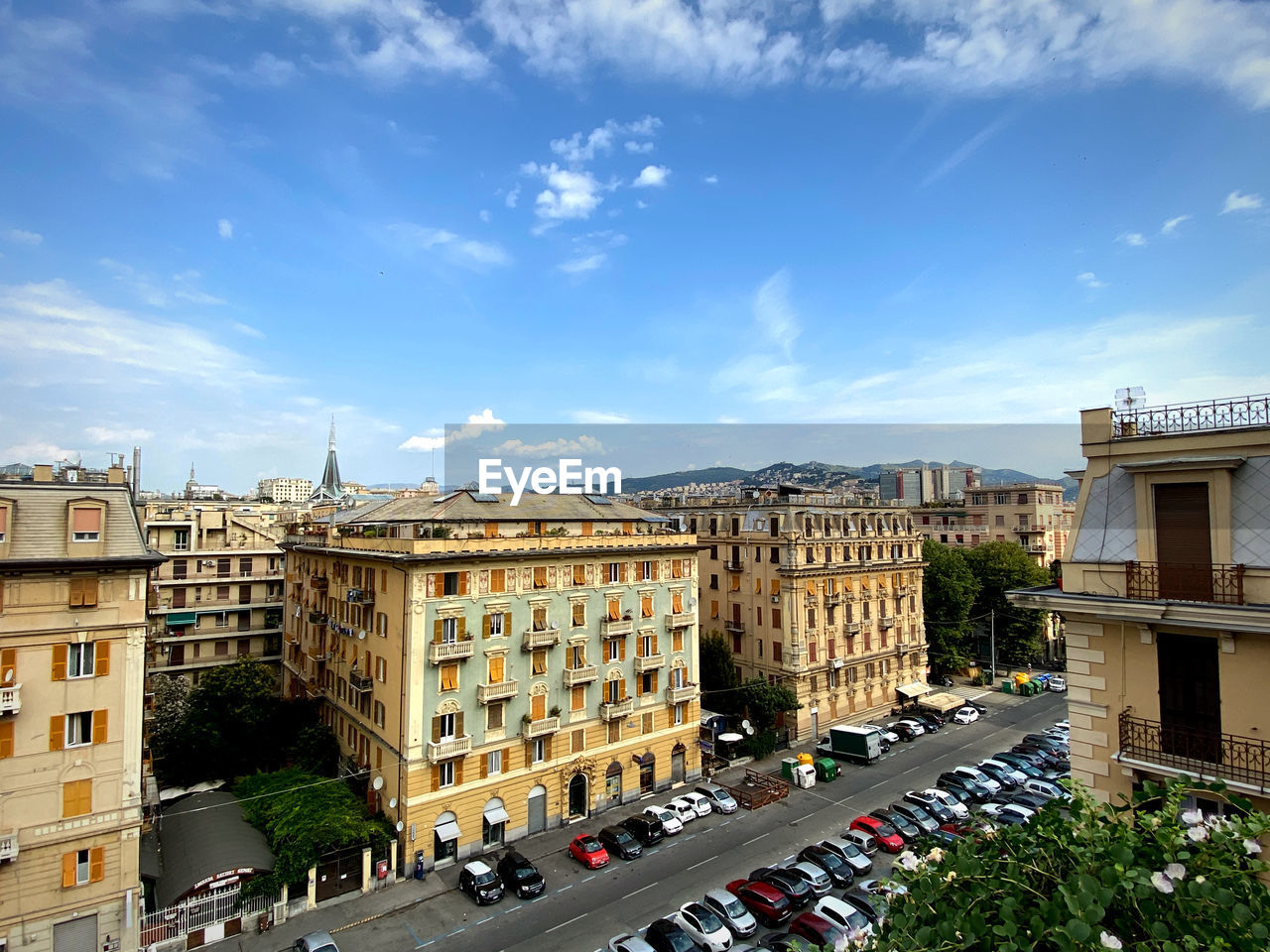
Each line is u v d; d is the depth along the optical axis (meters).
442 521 46.53
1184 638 18.09
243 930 35.66
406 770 41.88
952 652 85.12
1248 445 17.94
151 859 38.88
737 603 73.12
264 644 74.94
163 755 53.44
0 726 31.11
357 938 35.28
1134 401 20.36
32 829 31.27
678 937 32.81
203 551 73.25
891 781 56.22
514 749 46.62
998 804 49.06
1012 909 11.12
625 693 52.78
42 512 33.31
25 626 31.81
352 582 53.06
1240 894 10.72
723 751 62.69
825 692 69.06
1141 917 10.59
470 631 45.19
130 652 34.09
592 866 42.31
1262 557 17.08
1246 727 16.83
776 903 35.88
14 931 30.61
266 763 55.53
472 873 39.47
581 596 50.84
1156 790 13.58
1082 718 19.67
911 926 12.18
